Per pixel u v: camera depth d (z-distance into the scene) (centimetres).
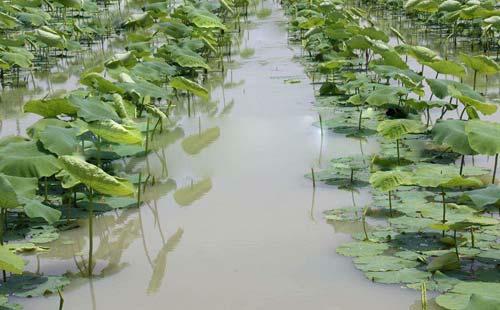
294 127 978
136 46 1275
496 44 1500
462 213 654
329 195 736
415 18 1864
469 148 689
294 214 693
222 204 727
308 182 774
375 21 1895
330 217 680
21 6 1725
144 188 771
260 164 838
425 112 1033
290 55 1497
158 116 945
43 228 670
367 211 689
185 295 550
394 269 564
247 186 773
